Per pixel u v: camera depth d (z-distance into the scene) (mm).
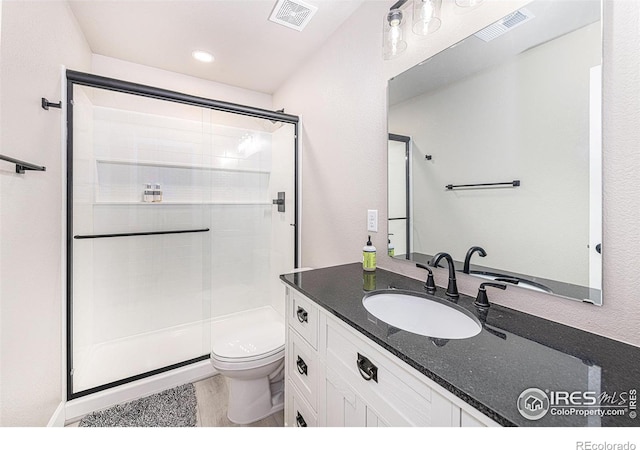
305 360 1124
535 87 853
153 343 2166
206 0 1515
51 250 1398
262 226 2740
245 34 1801
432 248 1190
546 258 837
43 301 1305
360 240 1594
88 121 1884
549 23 817
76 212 1778
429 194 1197
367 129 1517
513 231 919
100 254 2045
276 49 1970
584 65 748
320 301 992
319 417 1019
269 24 1705
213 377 1908
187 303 2436
